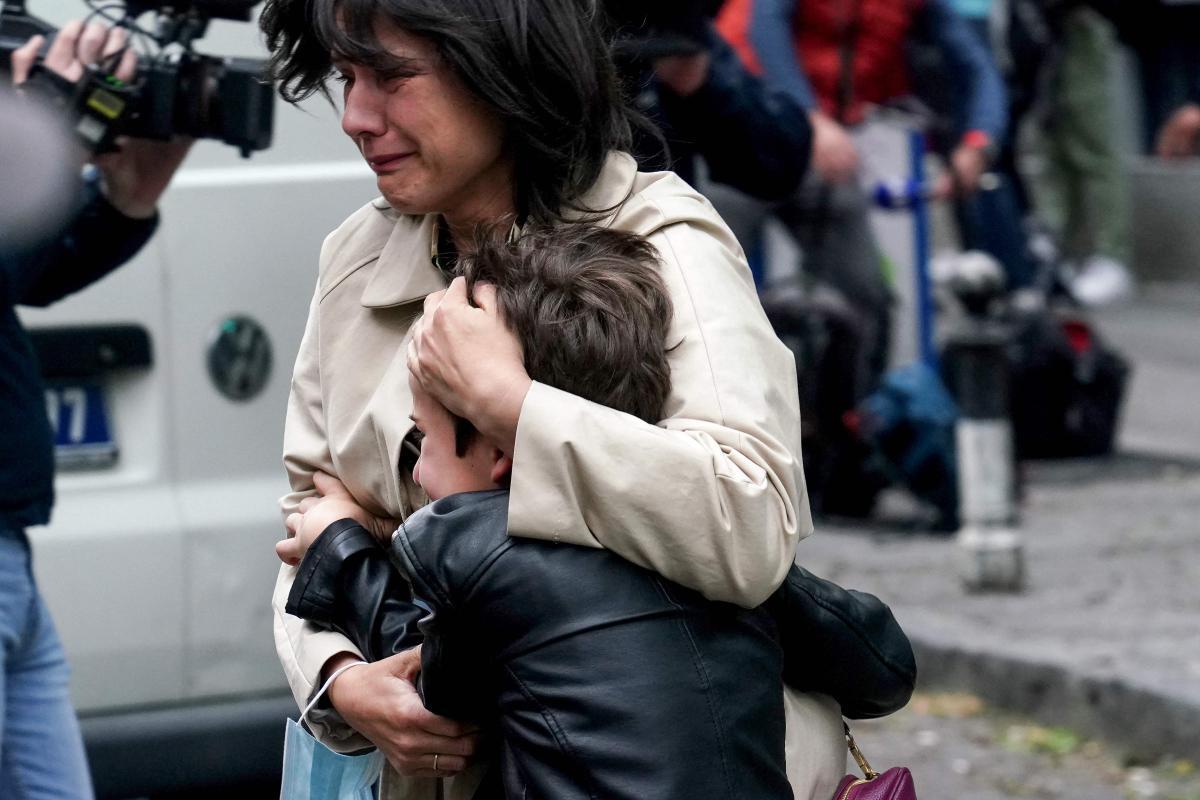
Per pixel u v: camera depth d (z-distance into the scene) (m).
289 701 7.20
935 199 13.11
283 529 7.18
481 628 3.69
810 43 12.63
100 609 6.96
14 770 5.55
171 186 7.11
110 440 7.02
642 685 3.60
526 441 3.64
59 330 6.95
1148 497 13.16
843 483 12.59
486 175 4.09
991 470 10.49
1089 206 19.42
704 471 3.61
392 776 4.34
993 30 15.94
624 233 3.91
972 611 10.09
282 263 7.22
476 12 3.86
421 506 4.13
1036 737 8.85
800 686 4.10
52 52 5.61
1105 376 14.62
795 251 12.18
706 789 3.58
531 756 3.65
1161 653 9.02
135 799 7.04
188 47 5.84
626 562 3.68
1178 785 8.18
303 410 4.46
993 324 10.55
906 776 4.12
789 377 3.93
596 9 4.05
